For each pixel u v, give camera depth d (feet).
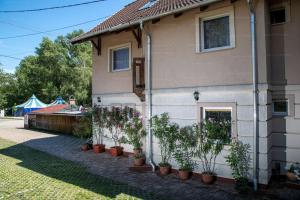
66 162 35.94
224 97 26.91
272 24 27.55
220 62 27.27
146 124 33.42
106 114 42.34
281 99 27.30
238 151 25.32
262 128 24.43
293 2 26.50
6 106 192.85
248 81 25.46
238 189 23.58
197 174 28.48
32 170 31.86
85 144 44.73
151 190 24.64
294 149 26.48
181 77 30.19
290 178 24.88
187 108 29.63
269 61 26.23
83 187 25.55
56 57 186.91
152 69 32.81
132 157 38.24
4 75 161.17
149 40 32.91
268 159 24.63
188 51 29.76
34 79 195.00
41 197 22.97
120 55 42.29
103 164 34.76
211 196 22.94
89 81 178.50
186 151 29.22
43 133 70.79
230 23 26.86
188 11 29.86
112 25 38.09
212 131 26.09
